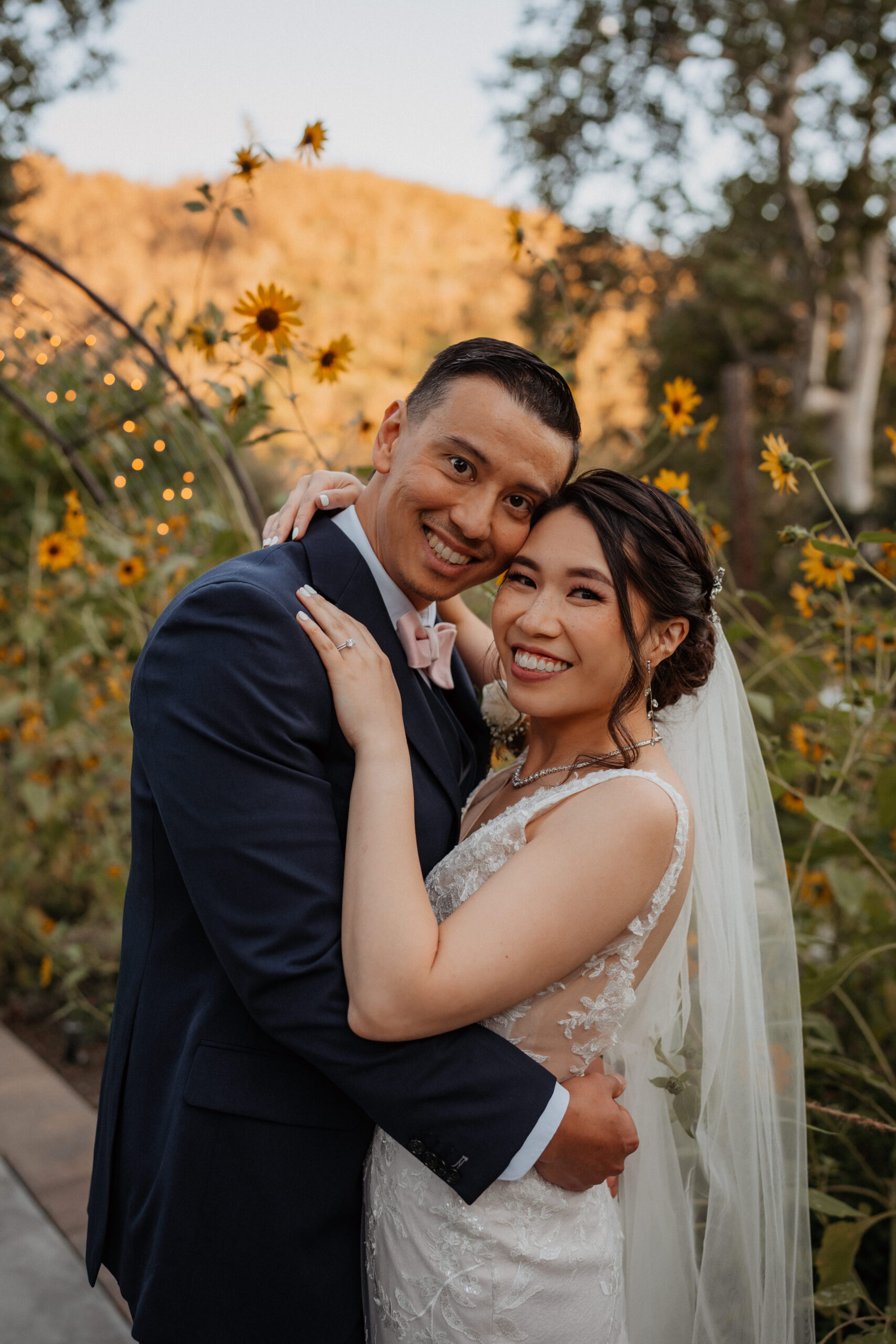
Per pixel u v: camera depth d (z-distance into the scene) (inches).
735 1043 60.5
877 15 472.7
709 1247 60.3
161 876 54.9
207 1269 50.9
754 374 600.1
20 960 154.9
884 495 418.9
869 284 548.7
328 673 51.6
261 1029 51.8
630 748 54.6
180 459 133.6
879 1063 102.0
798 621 95.6
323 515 58.6
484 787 64.1
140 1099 54.7
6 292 135.1
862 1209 77.9
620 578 52.4
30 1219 99.3
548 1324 51.4
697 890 60.9
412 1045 47.7
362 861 48.4
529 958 47.9
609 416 511.2
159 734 49.7
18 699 150.7
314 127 83.9
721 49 490.6
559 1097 49.6
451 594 56.1
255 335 84.8
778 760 91.9
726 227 541.0
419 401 54.2
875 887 104.9
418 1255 51.6
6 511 171.2
